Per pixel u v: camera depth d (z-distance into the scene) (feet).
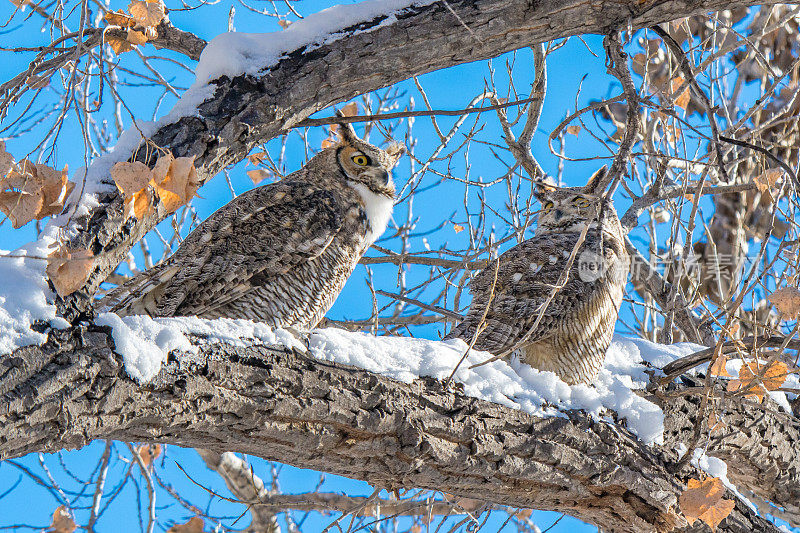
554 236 41.75
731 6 30.60
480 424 29.48
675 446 35.40
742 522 35.27
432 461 28.84
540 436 30.60
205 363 24.54
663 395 35.37
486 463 29.68
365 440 28.02
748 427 36.96
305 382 26.40
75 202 24.32
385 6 29.71
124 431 23.82
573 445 31.24
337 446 27.73
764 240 30.73
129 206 22.36
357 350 28.60
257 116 28.02
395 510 43.88
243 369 25.27
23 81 28.91
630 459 32.37
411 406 28.40
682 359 35.45
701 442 34.45
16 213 22.74
